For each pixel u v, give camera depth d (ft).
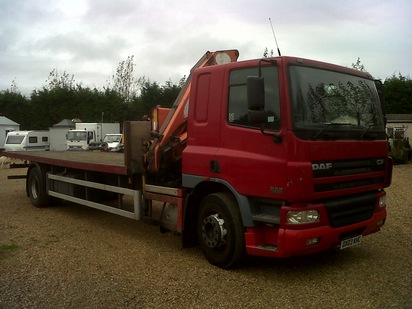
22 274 17.44
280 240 15.38
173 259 19.49
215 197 18.01
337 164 16.08
